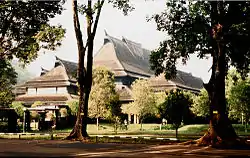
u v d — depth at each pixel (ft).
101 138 84.74
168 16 75.25
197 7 68.64
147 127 171.83
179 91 93.15
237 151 57.26
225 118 70.38
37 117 185.37
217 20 68.85
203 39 71.67
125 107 175.22
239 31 67.36
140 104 168.55
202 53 74.79
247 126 150.51
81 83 85.81
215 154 52.16
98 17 85.81
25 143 72.18
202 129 145.28
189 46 74.74
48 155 48.88
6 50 88.43
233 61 81.20
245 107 139.03
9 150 56.44
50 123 161.17
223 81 71.10
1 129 124.67
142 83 172.65
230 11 68.69
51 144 69.51
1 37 85.35
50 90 229.45
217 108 70.59
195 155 50.42
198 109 164.76
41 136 94.99
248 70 88.33
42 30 83.30
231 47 74.43
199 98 166.30
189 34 72.33
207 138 69.15
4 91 169.68
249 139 85.97
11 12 82.53
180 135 109.40
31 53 88.74
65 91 225.97
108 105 158.61
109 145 67.67
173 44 79.51
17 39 87.20
